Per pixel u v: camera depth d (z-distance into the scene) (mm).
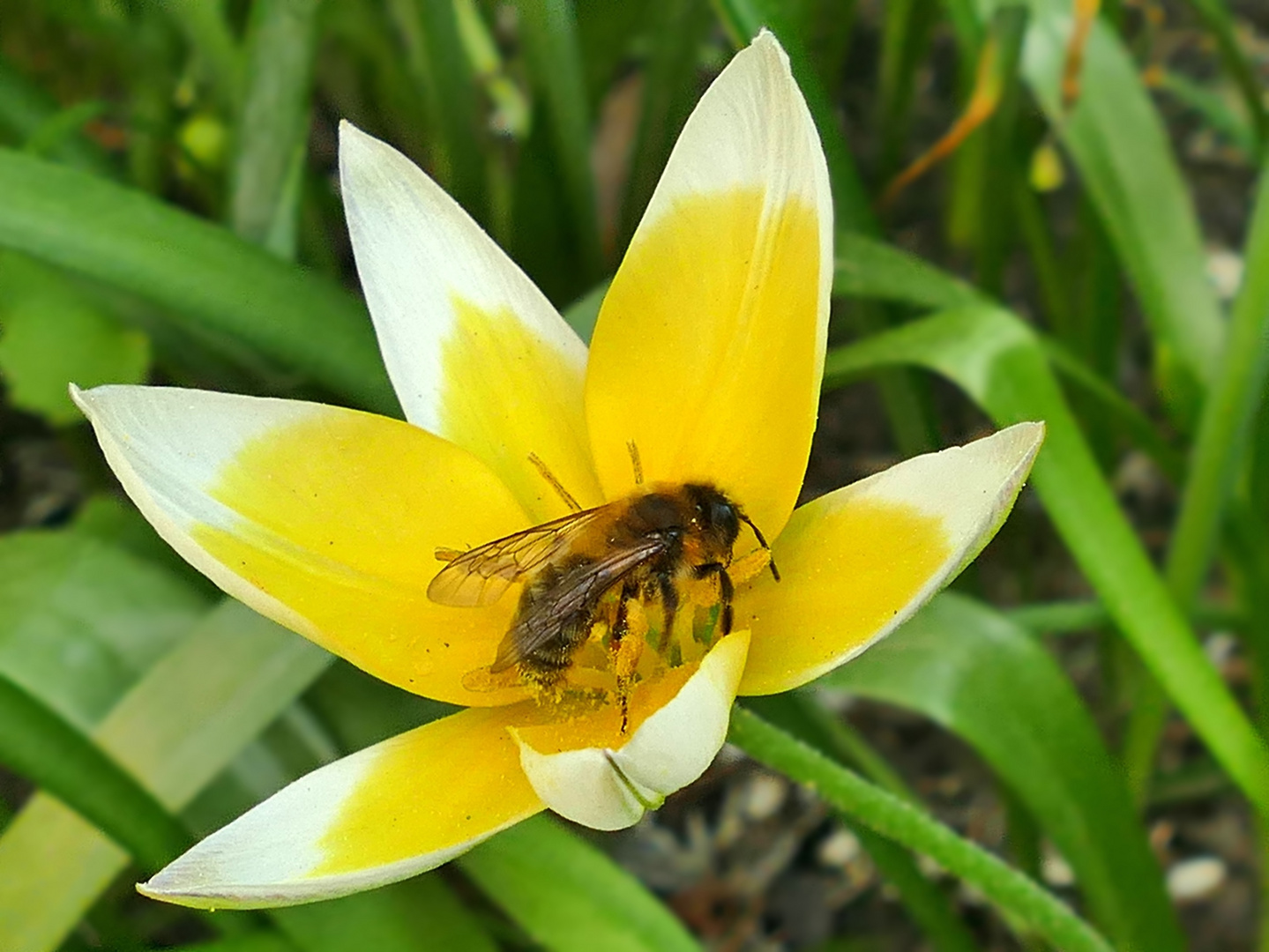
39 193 94
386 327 77
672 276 73
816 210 70
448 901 87
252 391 116
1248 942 126
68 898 86
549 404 79
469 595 71
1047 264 136
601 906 86
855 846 133
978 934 128
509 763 69
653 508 72
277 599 62
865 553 69
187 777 88
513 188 123
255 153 114
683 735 59
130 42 133
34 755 84
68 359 109
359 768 68
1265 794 86
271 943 85
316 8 114
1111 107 112
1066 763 90
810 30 126
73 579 99
